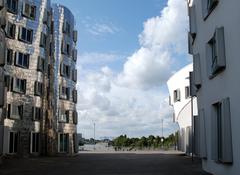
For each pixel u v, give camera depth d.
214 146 17.14
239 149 13.69
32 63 40.44
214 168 17.59
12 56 38.22
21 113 38.72
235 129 14.09
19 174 19.58
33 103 40.34
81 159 34.38
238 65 13.69
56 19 46.16
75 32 49.72
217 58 15.24
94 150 67.12
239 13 13.52
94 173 19.83
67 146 46.03
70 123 47.03
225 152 14.58
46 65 43.31
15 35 38.78
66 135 46.28
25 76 39.59
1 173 20.22
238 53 13.68
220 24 15.87
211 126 17.47
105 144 93.44
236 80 13.94
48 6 43.72
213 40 17.59
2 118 28.44
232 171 14.54
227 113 14.73
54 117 44.06
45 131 43.03
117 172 20.30
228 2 14.74
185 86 44.09
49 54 44.84
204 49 18.95
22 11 39.59
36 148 40.88
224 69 15.38
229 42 14.63
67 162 29.83
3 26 27.45
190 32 21.50
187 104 39.97
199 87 20.42
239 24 13.52
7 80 37.34
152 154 44.41
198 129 21.23
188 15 22.89
